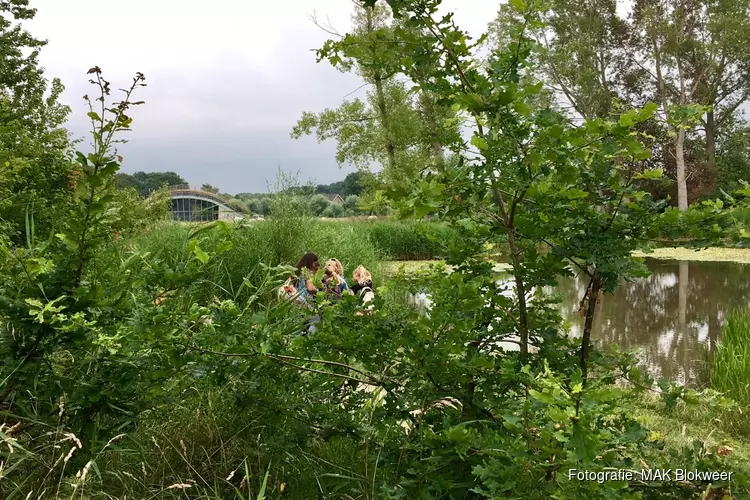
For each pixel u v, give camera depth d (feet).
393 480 6.66
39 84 54.54
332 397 8.04
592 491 4.35
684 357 20.66
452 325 6.27
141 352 7.33
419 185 6.06
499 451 4.93
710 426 12.51
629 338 23.97
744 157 133.49
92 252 7.24
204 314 6.92
